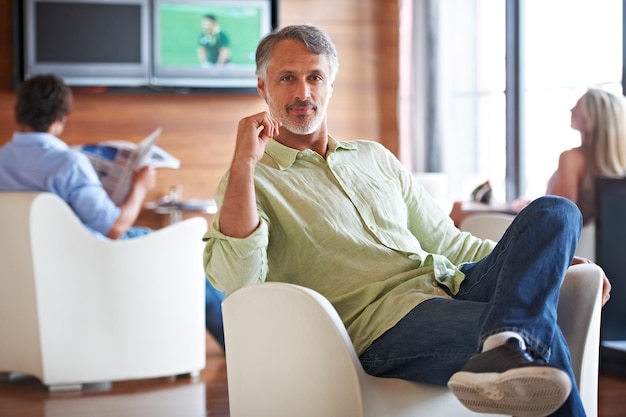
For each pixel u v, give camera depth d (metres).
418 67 7.95
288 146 2.62
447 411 2.31
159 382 4.56
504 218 3.12
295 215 2.47
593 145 4.79
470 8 7.53
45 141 4.64
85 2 7.68
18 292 4.41
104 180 5.12
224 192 2.45
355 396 2.15
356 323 2.38
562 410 2.05
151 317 4.46
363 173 2.62
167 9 7.79
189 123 7.90
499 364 1.93
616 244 4.66
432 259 2.49
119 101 7.80
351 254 2.46
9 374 4.73
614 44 6.11
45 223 4.34
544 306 2.02
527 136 7.15
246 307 2.31
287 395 2.27
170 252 4.48
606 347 4.66
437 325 2.24
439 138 7.76
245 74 7.91
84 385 4.53
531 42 7.06
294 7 8.12
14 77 7.58
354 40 8.24
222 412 3.90
